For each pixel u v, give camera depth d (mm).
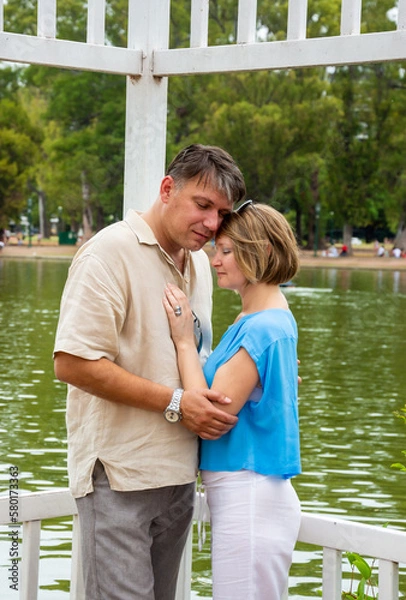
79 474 2967
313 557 6410
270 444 2885
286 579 2977
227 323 23031
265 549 2859
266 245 2908
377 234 71125
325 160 54812
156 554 3098
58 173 61594
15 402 12352
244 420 2910
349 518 7586
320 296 34344
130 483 2885
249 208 2953
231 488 2898
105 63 3531
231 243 2926
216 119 52844
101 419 2924
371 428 11219
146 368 2920
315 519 3047
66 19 60938
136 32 3600
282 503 2912
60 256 59219
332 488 8445
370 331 22859
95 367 2805
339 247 64250
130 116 3648
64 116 61750
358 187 54188
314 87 53250
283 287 37875
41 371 15102
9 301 28422
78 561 3281
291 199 60000
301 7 3295
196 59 3492
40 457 9328
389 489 8430
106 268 2859
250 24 3395
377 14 54281
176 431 2930
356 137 53812
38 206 79625
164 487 2941
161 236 2977
